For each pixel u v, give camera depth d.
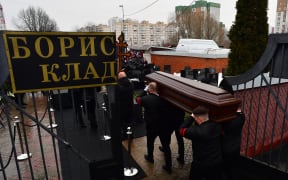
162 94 3.68
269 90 3.21
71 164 3.90
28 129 5.88
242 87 4.04
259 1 5.43
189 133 2.76
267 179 3.13
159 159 4.21
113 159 2.66
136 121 6.00
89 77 2.54
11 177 3.66
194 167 2.88
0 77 2.20
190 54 16.66
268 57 3.09
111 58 2.59
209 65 15.37
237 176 3.52
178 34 40.84
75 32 2.40
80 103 5.42
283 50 2.95
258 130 4.43
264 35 5.51
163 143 3.67
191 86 3.25
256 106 4.30
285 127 5.01
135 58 20.78
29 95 10.32
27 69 2.26
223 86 3.51
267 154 4.52
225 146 3.01
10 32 2.15
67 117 6.71
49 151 4.54
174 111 3.63
